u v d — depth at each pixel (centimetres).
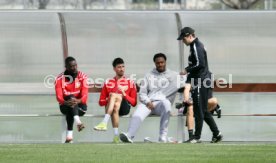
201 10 4716
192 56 3988
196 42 3984
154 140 4619
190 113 4072
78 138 4541
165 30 4697
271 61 4728
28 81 4619
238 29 4728
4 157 3064
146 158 3038
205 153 3238
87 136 4538
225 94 4697
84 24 4675
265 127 4684
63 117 4372
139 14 4694
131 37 4684
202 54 3975
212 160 2962
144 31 4691
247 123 4684
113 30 4691
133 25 4691
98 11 4694
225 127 4684
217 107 4147
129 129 4153
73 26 4666
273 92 4706
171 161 2928
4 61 4609
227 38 4719
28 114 4550
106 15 4691
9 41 4622
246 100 4706
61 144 3778
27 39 4631
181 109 4338
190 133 4062
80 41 4666
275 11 4725
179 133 4406
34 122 4600
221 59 4716
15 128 4597
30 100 4609
